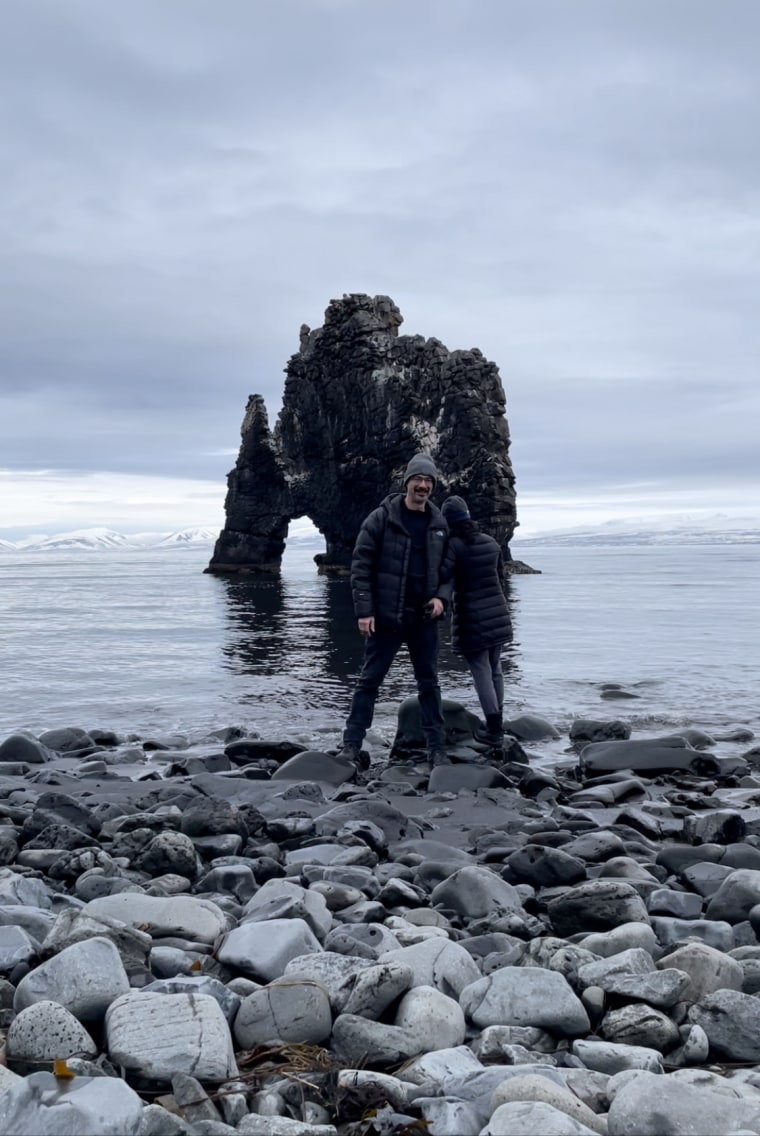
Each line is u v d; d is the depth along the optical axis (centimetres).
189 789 732
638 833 639
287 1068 277
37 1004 278
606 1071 287
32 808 662
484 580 930
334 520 5666
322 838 579
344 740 884
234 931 354
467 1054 285
